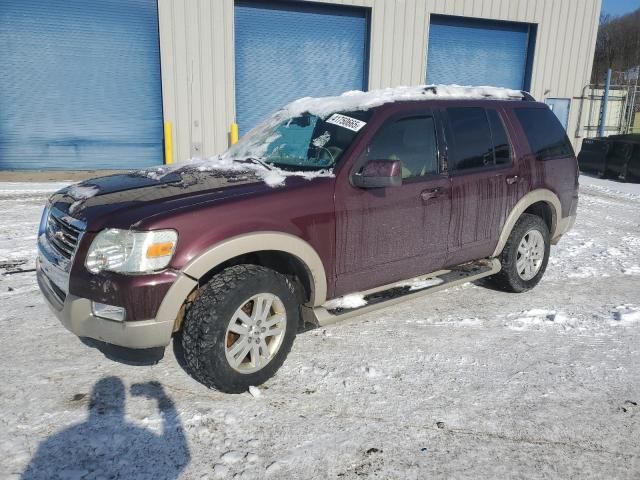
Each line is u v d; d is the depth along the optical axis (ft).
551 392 10.85
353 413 10.01
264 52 49.29
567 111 63.67
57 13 43.04
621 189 42.83
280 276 10.79
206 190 10.62
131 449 8.80
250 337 10.42
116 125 46.52
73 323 9.75
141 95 46.50
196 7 45.06
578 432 9.53
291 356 12.21
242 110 49.67
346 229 11.60
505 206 15.17
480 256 15.12
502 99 16.03
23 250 20.17
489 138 14.96
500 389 10.94
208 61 46.37
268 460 8.63
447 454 8.87
